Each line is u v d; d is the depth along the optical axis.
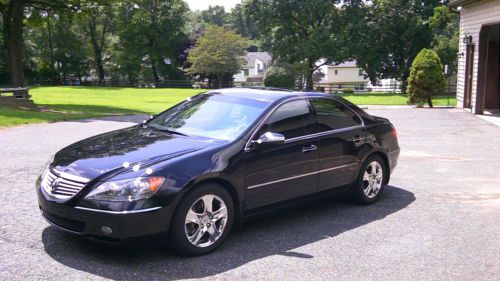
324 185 5.48
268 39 64.25
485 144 11.44
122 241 3.86
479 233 5.11
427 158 9.59
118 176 3.96
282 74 47.09
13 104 18.64
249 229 5.09
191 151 4.37
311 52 49.34
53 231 4.67
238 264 4.11
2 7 23.47
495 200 6.48
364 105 26.95
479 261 4.33
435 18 44.09
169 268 3.96
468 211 5.94
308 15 51.53
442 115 18.23
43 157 8.40
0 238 4.43
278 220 5.43
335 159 5.55
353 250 4.54
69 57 66.81
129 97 37.22
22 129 12.10
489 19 17.08
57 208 4.00
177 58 68.88
